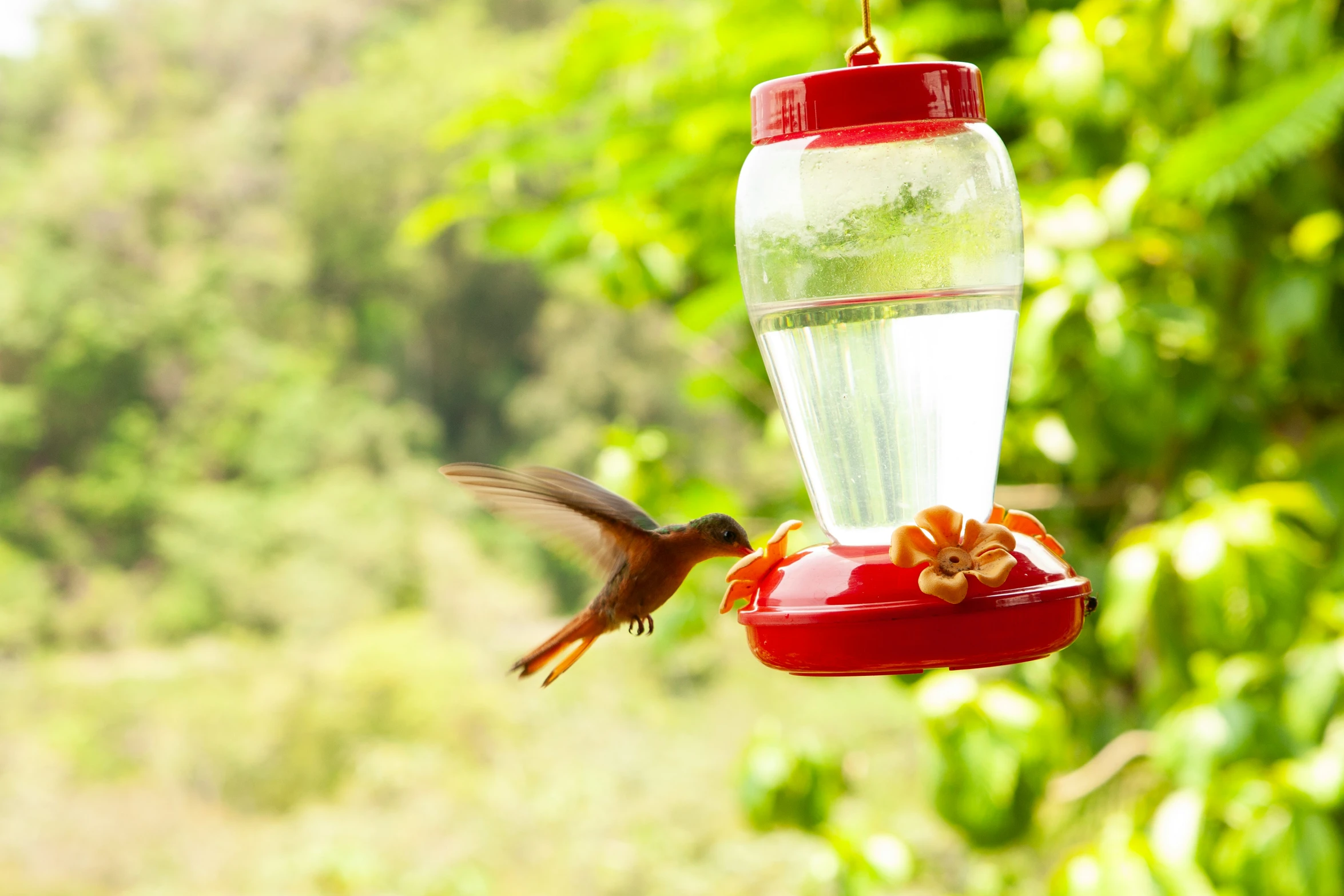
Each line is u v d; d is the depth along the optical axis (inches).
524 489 115.4
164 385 1824.6
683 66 203.5
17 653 1488.7
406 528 1573.6
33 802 863.1
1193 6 153.3
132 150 2122.3
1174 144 155.8
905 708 583.8
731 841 639.8
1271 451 173.8
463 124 215.0
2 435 1707.7
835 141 110.6
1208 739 145.1
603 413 1781.5
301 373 1876.2
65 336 1779.0
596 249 193.0
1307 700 145.0
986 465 117.8
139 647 1499.8
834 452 116.3
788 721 757.9
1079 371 165.8
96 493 1680.6
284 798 875.4
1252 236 166.7
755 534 205.9
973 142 111.9
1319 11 145.2
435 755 840.9
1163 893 143.3
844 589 97.8
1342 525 159.5
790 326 115.5
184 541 1566.2
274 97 2207.2
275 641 1453.0
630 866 636.1
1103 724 191.2
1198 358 165.2
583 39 205.0
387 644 999.6
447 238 1975.9
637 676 887.1
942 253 111.9
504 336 1990.7
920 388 114.9
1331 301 167.2
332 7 2258.9
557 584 1578.5
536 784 751.1
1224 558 145.5
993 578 94.6
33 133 2240.4
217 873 757.9
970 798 159.6
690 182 196.4
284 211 2059.5
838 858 193.3
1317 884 139.0
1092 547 193.0
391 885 671.8
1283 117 132.3
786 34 181.9
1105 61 157.6
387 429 1822.1
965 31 184.4
